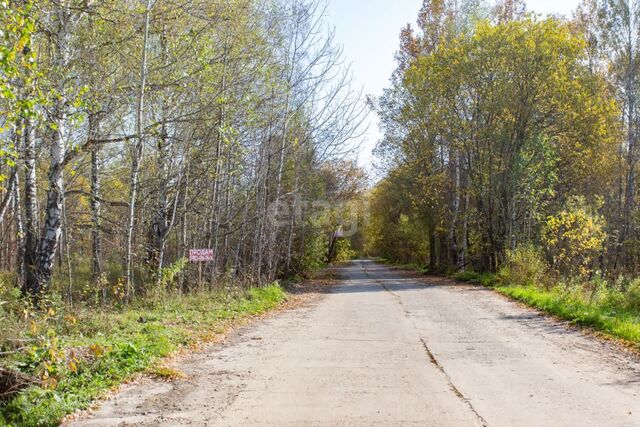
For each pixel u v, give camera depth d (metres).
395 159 41.75
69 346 9.53
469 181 37.03
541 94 29.67
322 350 11.08
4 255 27.66
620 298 16.06
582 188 39.31
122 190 22.48
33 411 7.09
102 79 14.15
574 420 6.55
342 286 31.08
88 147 14.52
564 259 23.05
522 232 31.64
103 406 7.36
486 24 31.00
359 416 6.75
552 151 30.28
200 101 16.62
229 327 14.30
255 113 19.39
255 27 19.62
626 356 10.38
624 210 38.22
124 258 18.38
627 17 36.72
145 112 17.39
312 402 7.38
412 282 33.47
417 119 36.03
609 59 37.94
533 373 9.01
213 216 22.11
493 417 6.69
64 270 23.45
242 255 27.59
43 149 15.50
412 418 6.66
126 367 9.00
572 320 14.56
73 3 13.66
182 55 15.17
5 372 7.70
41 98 8.75
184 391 8.02
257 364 9.80
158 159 18.36
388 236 63.56
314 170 29.52
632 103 36.94
